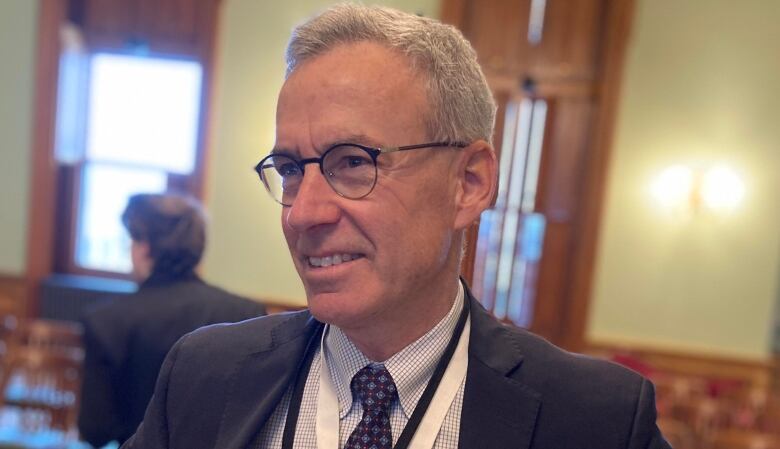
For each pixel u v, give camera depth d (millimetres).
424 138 680
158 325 1512
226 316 1544
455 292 804
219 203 4754
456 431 752
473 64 754
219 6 4645
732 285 4605
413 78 674
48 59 4711
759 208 4543
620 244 4656
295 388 832
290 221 669
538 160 4805
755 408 3500
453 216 738
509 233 4867
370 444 748
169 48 4812
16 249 4840
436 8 4562
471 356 787
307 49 693
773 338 4602
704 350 4645
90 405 1514
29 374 2732
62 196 5016
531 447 725
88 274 5066
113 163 4973
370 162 659
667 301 4656
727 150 4523
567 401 747
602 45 4621
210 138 4742
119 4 4848
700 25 4480
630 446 724
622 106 4574
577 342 4703
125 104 4914
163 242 1579
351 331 750
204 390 845
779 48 4438
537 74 4730
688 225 4598
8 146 4789
